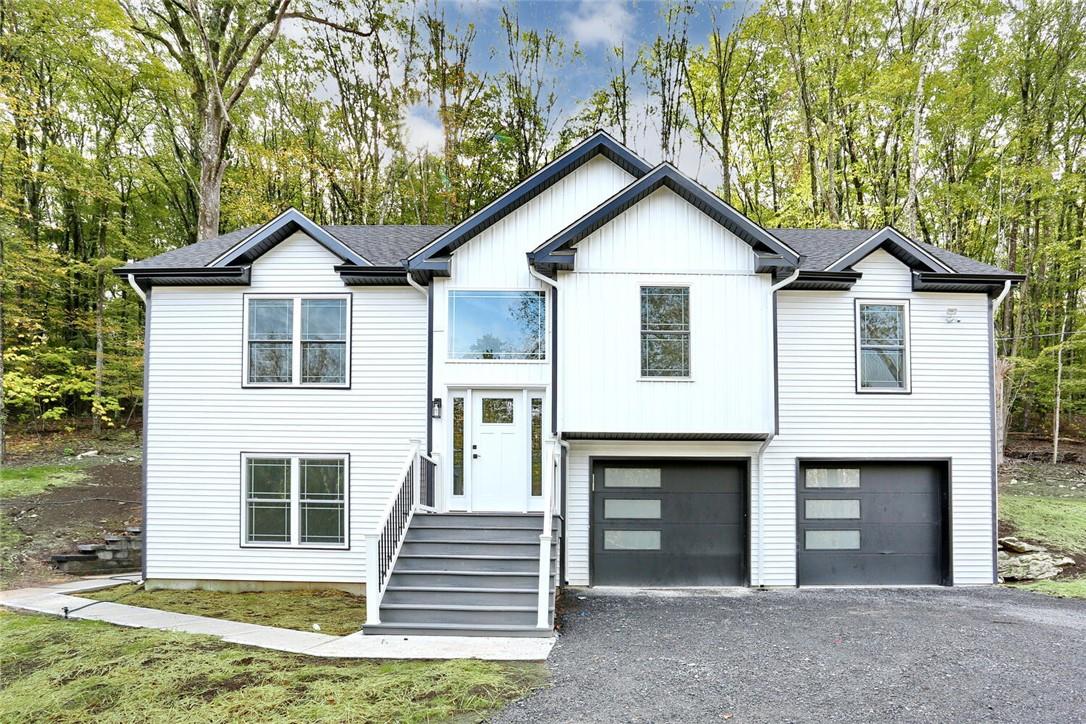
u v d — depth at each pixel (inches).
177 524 450.6
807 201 866.1
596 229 427.5
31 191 888.9
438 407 436.8
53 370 856.9
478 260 441.4
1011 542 508.7
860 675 254.1
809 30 832.3
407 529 377.4
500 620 326.3
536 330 438.3
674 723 209.9
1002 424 768.9
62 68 848.9
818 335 461.4
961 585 453.7
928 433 459.8
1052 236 846.5
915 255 456.4
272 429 454.3
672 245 426.6
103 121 938.1
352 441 451.5
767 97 944.3
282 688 241.1
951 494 458.0
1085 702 225.3
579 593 428.5
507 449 437.7
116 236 895.1
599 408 419.5
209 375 457.7
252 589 446.3
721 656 281.0
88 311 920.9
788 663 269.7
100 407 784.9
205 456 453.4
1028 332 910.4
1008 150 818.8
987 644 295.9
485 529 385.1
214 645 299.0
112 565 513.0
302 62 987.9
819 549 458.9
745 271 426.3
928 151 880.9
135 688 242.4
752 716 215.0
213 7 729.0
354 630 333.1
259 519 451.8
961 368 463.5
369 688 240.2
